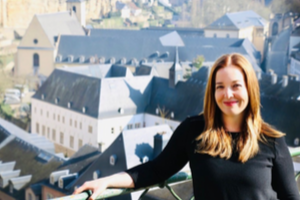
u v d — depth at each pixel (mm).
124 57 87938
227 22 83625
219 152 4359
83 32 86812
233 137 4426
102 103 74000
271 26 81688
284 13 80500
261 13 81875
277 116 64375
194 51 84625
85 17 87375
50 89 79688
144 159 45812
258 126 4449
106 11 87562
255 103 4453
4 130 64438
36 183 53125
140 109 76875
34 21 83188
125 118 75625
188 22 86250
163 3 87625
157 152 45000
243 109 4449
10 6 81000
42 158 55969
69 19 86500
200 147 4441
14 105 79312
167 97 76000
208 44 84688
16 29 81750
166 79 77375
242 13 84188
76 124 75500
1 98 79438
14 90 79875
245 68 4453
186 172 4953
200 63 82625
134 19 87688
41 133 79438
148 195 5406
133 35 88000
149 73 82312
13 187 54750
